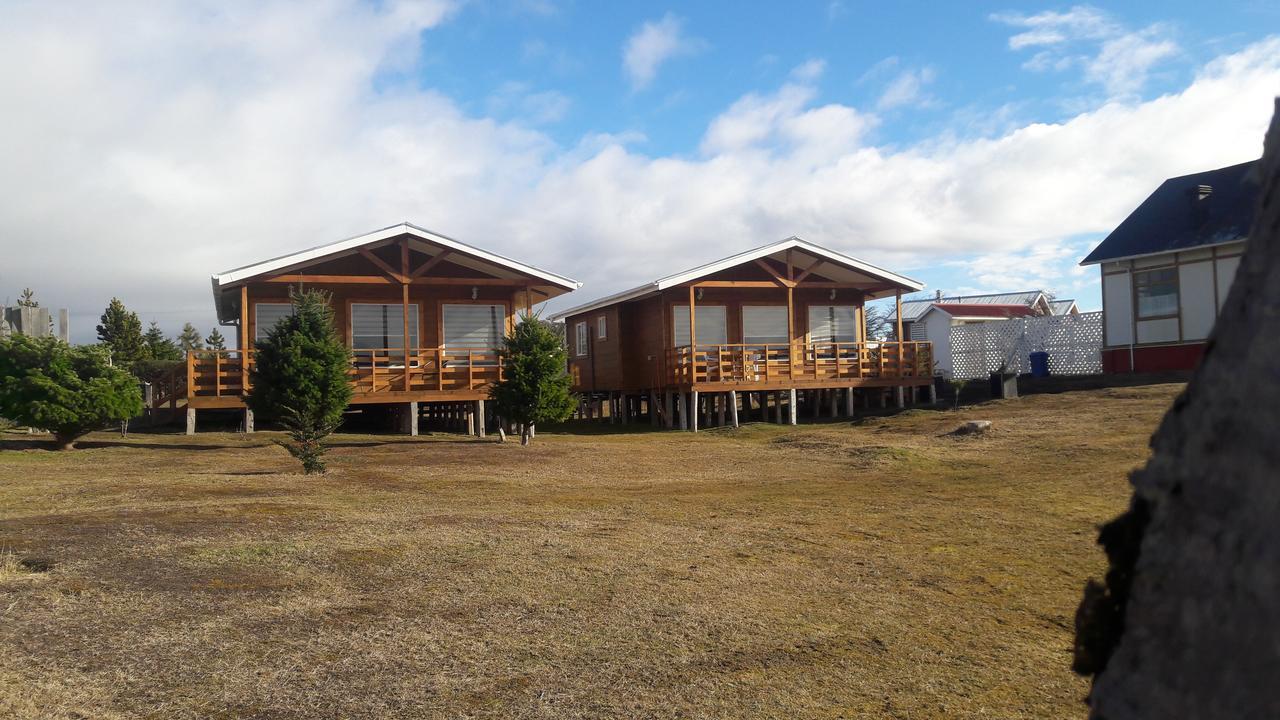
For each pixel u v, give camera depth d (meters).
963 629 5.80
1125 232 25.11
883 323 44.84
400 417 22.20
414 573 6.82
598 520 9.49
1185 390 1.12
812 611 6.14
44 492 10.62
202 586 6.20
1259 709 0.94
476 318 23.30
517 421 18.06
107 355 17.06
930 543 8.44
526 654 5.09
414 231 20.78
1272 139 1.09
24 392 15.72
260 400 16.64
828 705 4.48
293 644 5.09
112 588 6.03
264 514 9.07
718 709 4.38
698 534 8.81
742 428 21.94
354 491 11.34
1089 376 24.00
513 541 8.12
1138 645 1.09
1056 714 4.41
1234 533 1.00
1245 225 21.67
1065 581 7.03
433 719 4.13
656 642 5.38
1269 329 1.01
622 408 27.62
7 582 6.07
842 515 9.97
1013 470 12.97
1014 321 28.47
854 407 26.47
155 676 4.50
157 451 16.25
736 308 25.83
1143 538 1.13
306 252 20.03
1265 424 0.99
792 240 23.55
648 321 26.23
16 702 4.04
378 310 22.48
